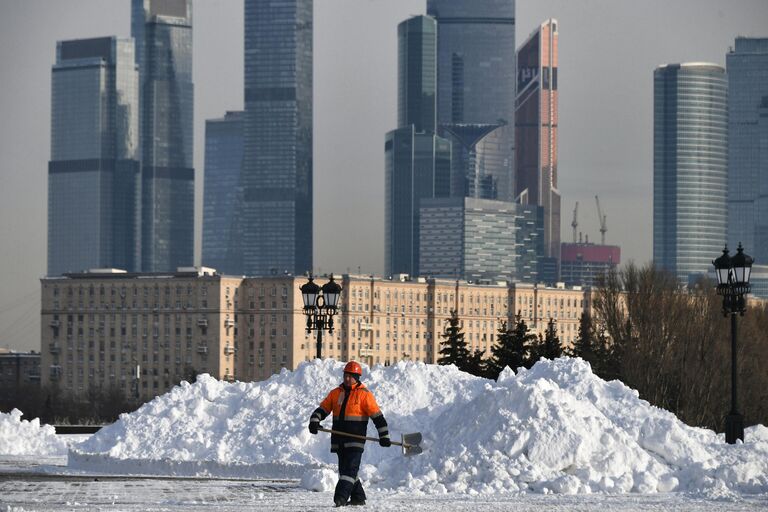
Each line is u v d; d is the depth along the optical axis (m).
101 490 92.75
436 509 75.81
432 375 122.06
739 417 123.88
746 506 80.56
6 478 106.12
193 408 122.69
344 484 78.38
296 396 122.31
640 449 97.75
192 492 90.94
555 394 101.06
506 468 94.62
